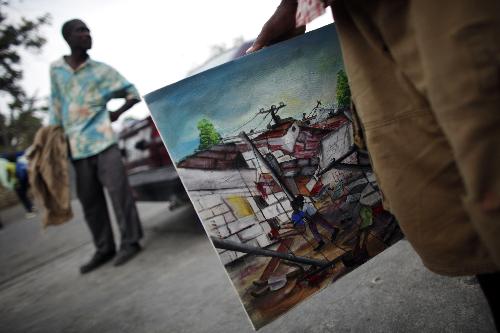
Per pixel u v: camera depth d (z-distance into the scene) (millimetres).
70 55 2711
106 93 2732
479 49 501
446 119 550
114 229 4457
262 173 956
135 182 3209
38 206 2689
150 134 2854
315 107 1005
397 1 611
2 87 14070
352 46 764
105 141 2740
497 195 500
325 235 977
